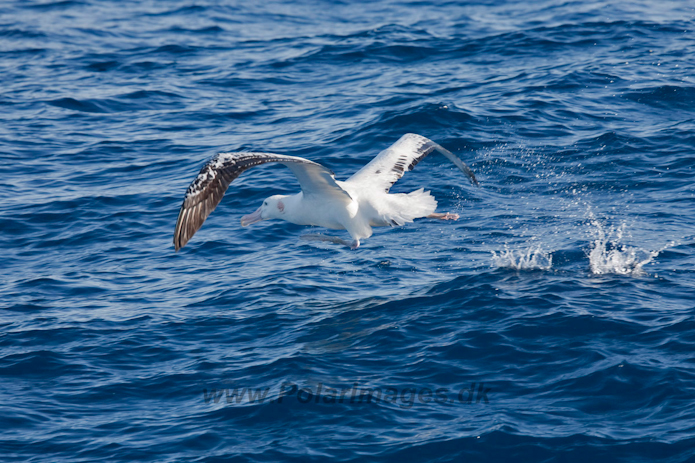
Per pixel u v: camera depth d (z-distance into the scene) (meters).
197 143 25.25
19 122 27.52
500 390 11.39
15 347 13.56
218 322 14.30
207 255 17.75
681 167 21.06
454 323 13.40
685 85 26.88
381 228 18.70
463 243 17.39
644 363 11.66
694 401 10.73
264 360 12.65
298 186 21.27
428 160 22.55
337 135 24.56
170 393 11.94
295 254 17.52
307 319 14.11
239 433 10.72
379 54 34.22
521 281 14.90
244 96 30.03
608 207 18.97
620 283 14.59
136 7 48.81
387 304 14.48
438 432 10.47
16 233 19.31
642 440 10.08
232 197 20.80
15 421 11.24
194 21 44.41
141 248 18.33
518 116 25.08
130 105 29.30
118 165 23.73
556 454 9.97
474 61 32.38
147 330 14.08
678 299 13.84
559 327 12.91
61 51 37.59
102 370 12.70
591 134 23.62
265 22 44.38
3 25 43.03
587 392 11.18
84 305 15.36
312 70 32.94
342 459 10.05
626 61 30.36
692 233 17.06
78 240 18.89
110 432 10.95
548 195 20.05
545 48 33.19
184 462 10.12
